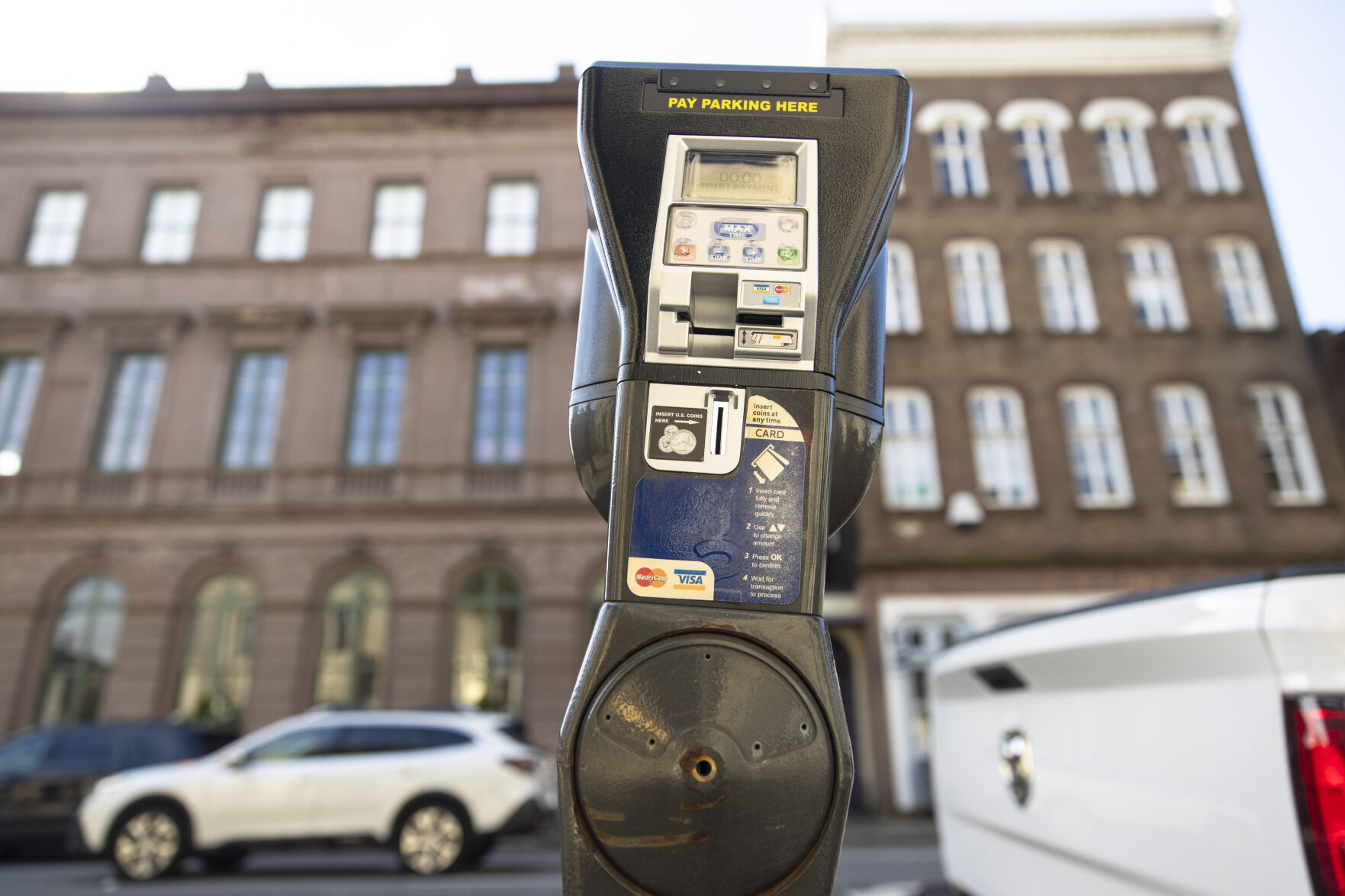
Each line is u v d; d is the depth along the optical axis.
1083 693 2.15
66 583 14.45
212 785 7.73
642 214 1.61
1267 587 1.63
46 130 16.41
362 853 9.78
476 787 7.66
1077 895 2.16
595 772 1.34
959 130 16.27
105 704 13.78
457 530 14.34
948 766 3.06
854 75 1.71
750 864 1.32
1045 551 14.01
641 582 1.43
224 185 16.17
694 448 1.49
